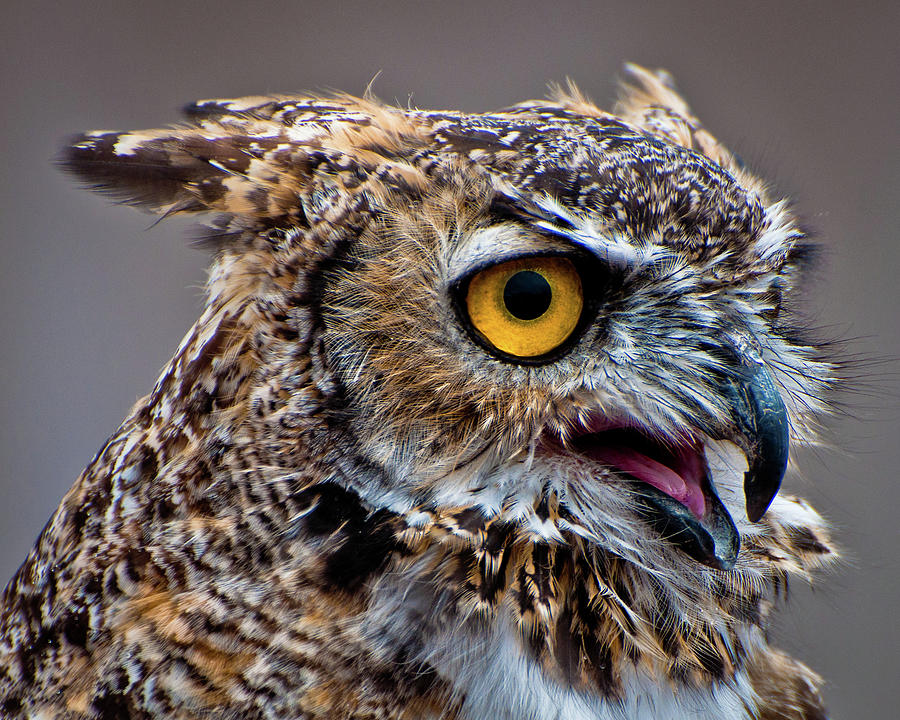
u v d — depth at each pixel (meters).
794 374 2.67
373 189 2.62
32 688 2.63
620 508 2.64
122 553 2.63
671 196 2.63
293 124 2.64
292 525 2.62
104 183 2.65
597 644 2.63
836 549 2.68
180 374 2.63
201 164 2.63
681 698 2.64
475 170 2.62
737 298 2.64
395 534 2.62
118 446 2.64
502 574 2.63
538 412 2.63
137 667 2.62
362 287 2.62
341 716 2.62
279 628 2.62
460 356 2.62
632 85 2.72
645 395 2.63
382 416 2.62
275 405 2.62
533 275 2.62
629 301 2.63
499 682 2.62
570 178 2.62
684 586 2.65
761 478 2.64
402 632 2.62
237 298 2.63
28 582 2.65
